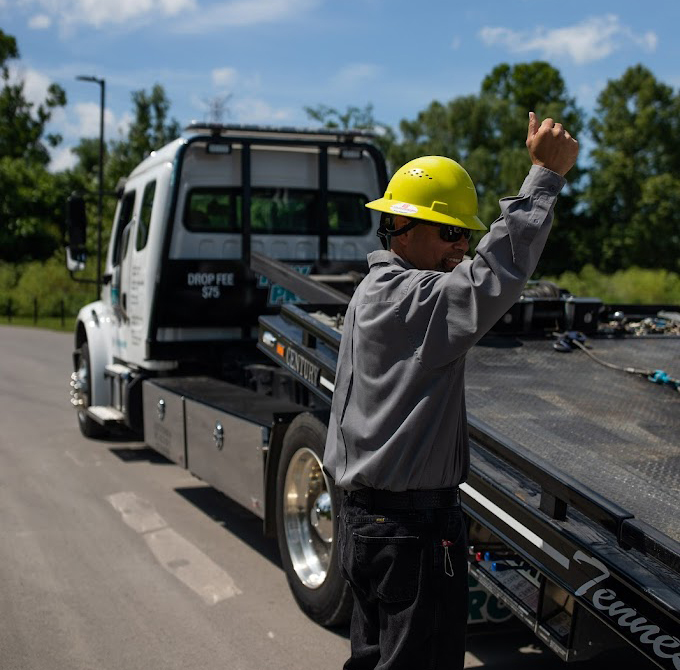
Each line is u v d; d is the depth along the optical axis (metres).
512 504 2.90
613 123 58.16
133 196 7.52
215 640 4.08
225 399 5.59
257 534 5.72
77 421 9.95
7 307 34.03
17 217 47.12
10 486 6.89
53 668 3.78
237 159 6.83
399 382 2.29
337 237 7.19
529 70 65.69
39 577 4.87
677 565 2.20
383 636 2.41
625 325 5.36
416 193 2.46
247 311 6.82
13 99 62.56
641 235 53.88
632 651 3.89
